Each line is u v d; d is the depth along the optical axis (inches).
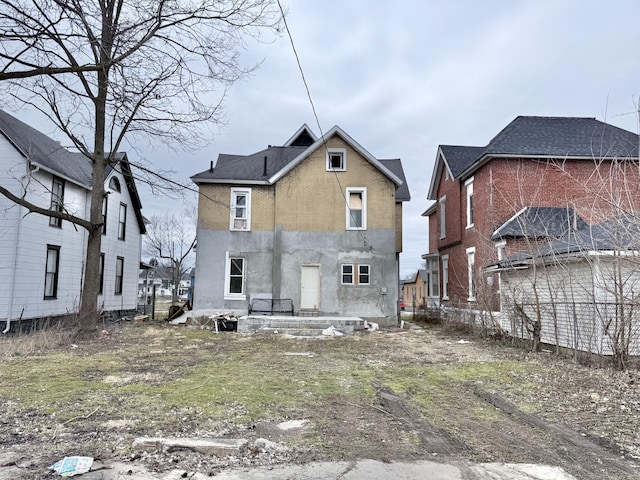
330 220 703.7
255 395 242.8
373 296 692.7
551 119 706.2
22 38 339.9
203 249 700.0
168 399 231.1
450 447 168.7
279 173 698.2
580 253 372.2
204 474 140.1
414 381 288.7
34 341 425.1
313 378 293.3
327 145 711.1
